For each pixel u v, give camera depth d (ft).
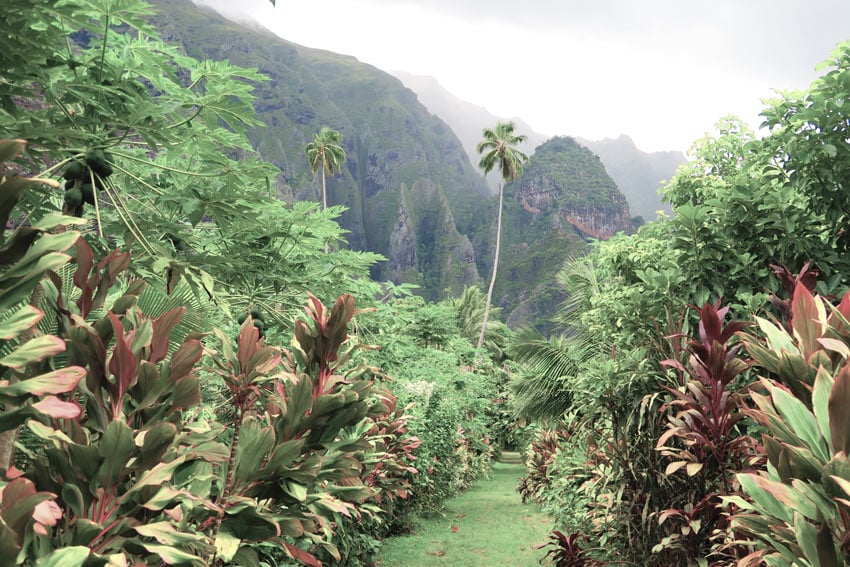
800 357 6.18
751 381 12.57
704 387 11.44
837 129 12.06
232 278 10.90
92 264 5.29
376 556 21.90
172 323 5.52
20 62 6.28
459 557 22.45
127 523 4.83
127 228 8.57
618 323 14.78
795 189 13.52
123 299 5.49
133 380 5.16
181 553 4.70
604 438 15.48
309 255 13.46
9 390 3.86
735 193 13.39
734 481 10.77
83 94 7.26
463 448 46.26
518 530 28.66
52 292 5.23
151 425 5.28
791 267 13.33
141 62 8.08
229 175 8.86
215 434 6.27
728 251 13.75
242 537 6.21
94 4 6.79
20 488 3.65
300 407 7.18
